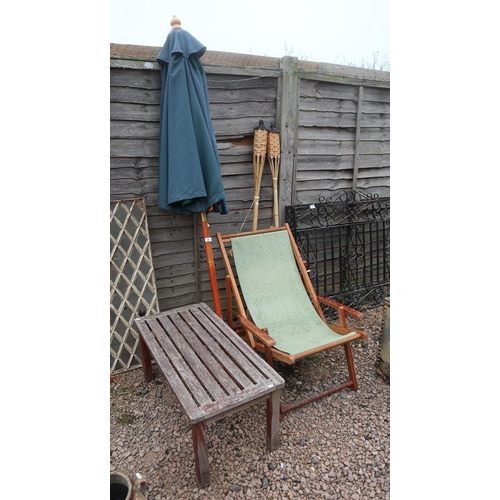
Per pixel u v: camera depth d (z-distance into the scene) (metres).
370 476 1.78
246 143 2.87
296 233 3.16
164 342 2.09
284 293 2.66
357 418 2.16
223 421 2.13
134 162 2.52
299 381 2.52
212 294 2.80
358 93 3.23
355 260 3.56
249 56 2.72
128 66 2.34
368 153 3.48
